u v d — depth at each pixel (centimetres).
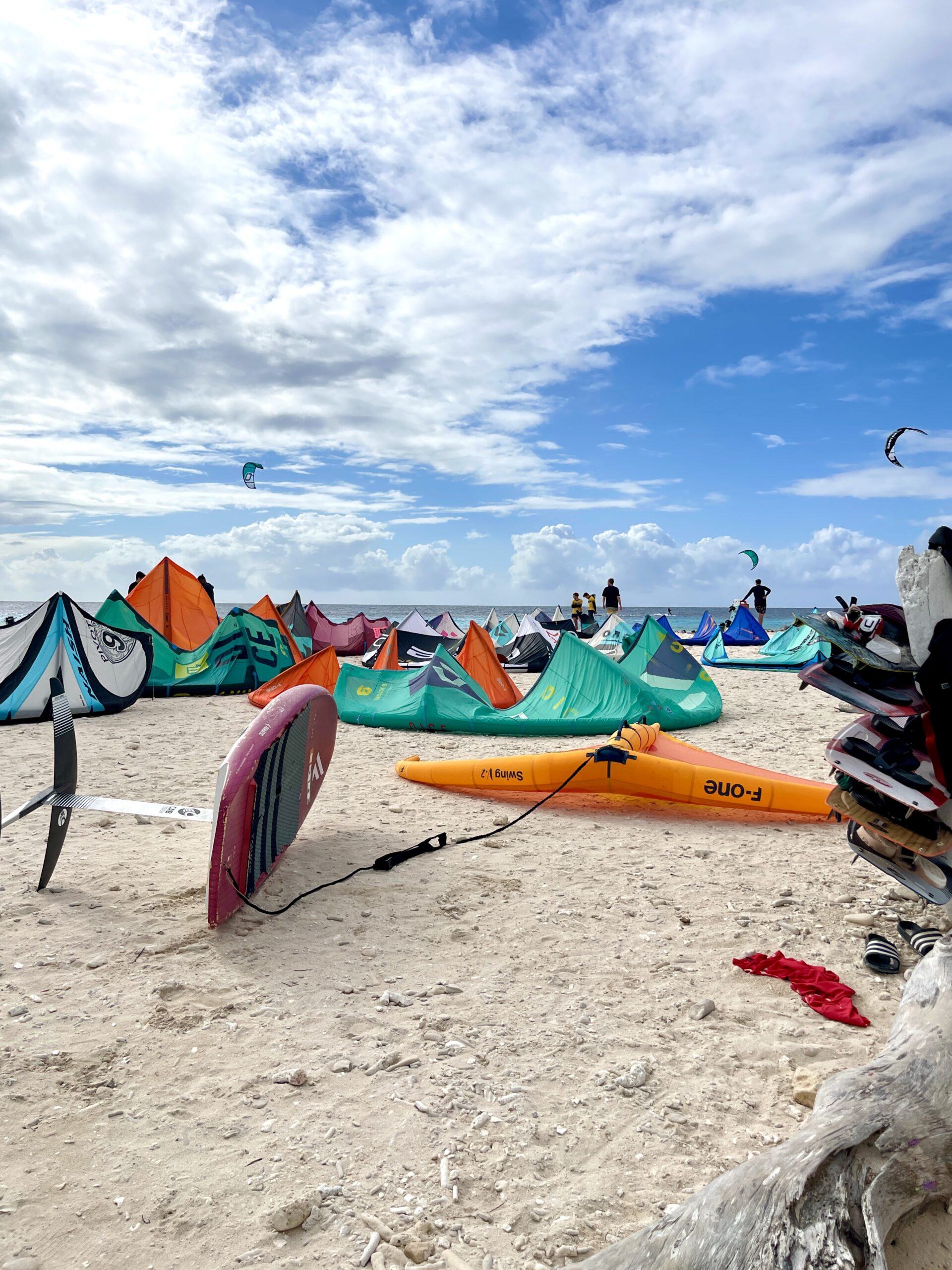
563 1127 249
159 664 1394
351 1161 234
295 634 2162
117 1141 241
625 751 612
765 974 352
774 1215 181
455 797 662
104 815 600
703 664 2098
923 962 257
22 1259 195
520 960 365
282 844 459
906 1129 205
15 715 1046
